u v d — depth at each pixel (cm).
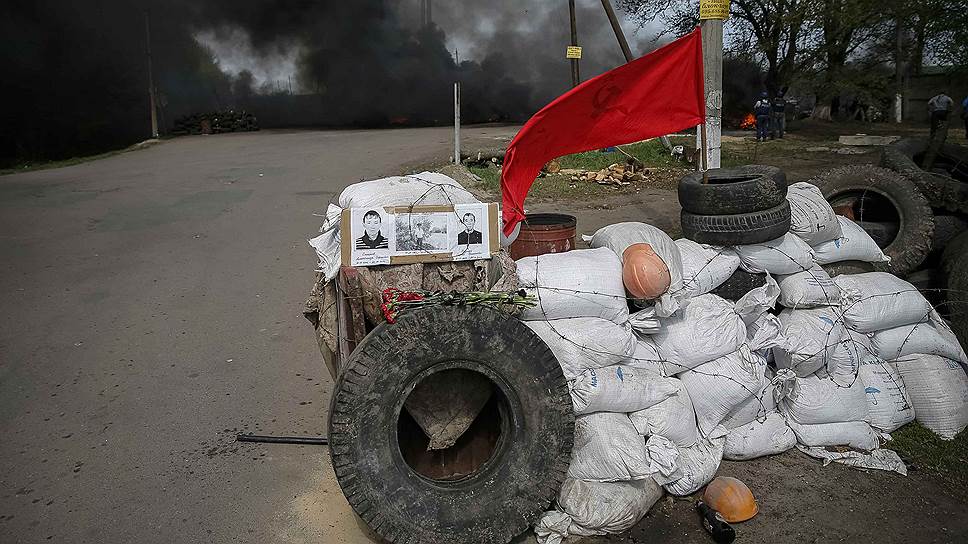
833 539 327
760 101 1980
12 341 592
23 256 852
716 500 344
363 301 331
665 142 1495
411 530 304
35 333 609
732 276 429
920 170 618
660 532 334
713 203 417
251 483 383
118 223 1011
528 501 315
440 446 338
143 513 359
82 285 739
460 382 334
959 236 548
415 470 343
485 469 319
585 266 369
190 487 380
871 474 379
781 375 391
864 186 601
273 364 540
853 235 479
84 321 637
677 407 361
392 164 1492
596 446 336
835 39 2264
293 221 998
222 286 730
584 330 358
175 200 1167
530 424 317
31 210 1112
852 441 396
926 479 374
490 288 340
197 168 1560
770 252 425
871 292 435
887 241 594
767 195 413
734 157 1592
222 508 361
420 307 310
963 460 389
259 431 439
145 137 3222
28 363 548
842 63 2412
